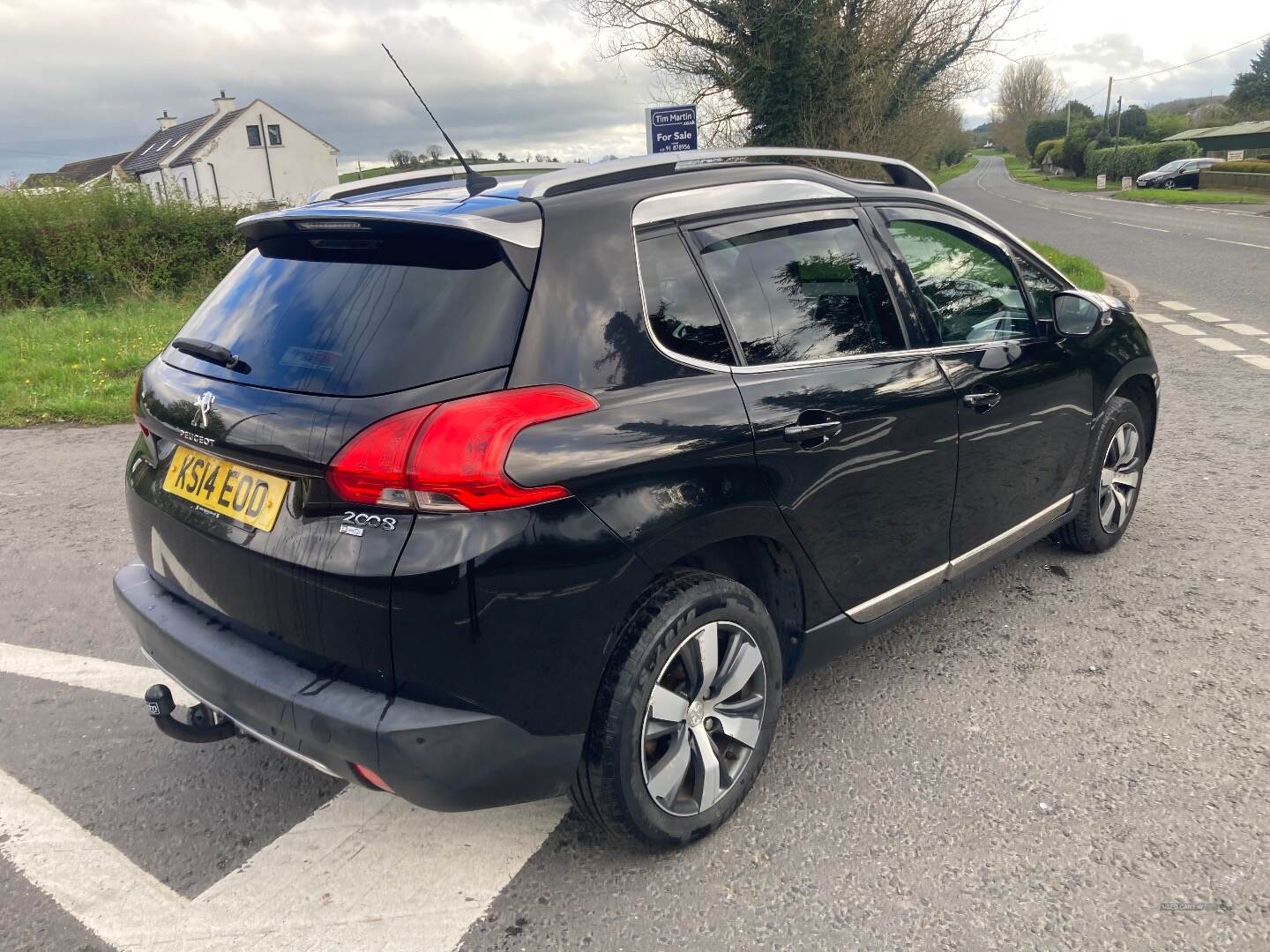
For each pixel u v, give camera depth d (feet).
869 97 60.75
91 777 10.12
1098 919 7.76
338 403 7.28
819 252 9.91
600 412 7.59
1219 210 123.54
